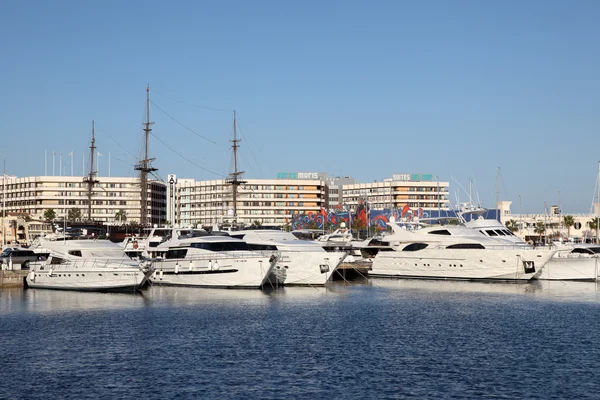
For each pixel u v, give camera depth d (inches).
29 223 7017.7
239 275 3235.7
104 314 2588.6
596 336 2185.0
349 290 3353.8
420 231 3873.0
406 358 1900.8
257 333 2236.7
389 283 3688.5
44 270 3284.9
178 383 1659.7
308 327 2343.8
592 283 3627.0
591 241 6343.5
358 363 1845.5
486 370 1772.9
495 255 3617.1
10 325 2368.4
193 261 3299.7
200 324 2390.5
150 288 3302.2
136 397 1556.3
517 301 2970.0
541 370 1772.9
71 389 1612.9
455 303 2915.8
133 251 3890.3
